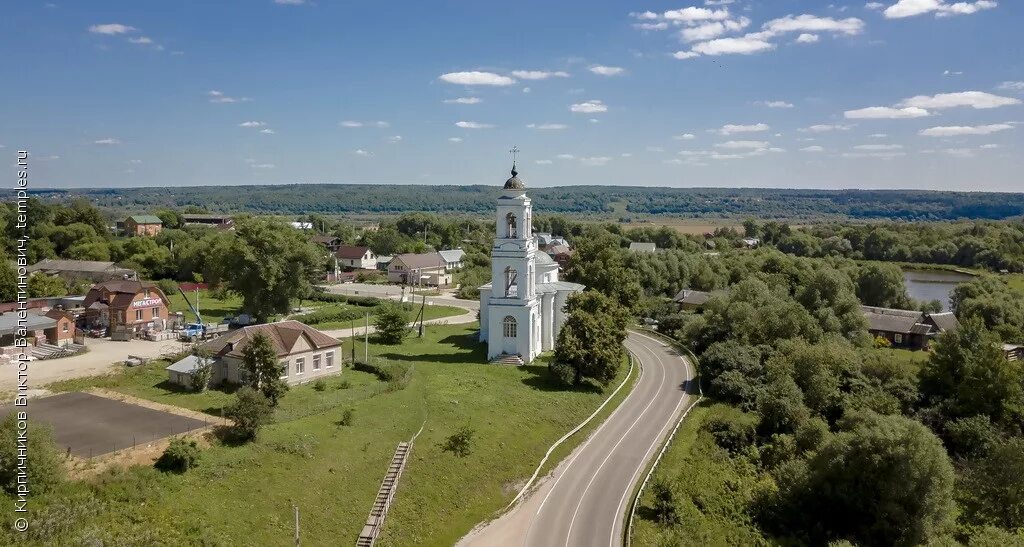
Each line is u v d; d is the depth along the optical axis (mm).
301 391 68688
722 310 107000
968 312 132500
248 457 50156
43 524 38688
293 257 104688
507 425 66000
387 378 75125
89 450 48375
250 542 43094
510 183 84688
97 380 67250
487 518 52875
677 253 169750
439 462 56969
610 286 113562
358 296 136375
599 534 51156
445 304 138875
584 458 64625
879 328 128500
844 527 59312
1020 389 81750
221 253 105500
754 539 56344
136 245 164625
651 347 109312
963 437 76875
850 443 61125
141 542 39188
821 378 83000
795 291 147625
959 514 63219
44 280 110875
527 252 84812
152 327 94188
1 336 79000
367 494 50906
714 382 83875
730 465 68250
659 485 57031
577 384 80062
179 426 54156
